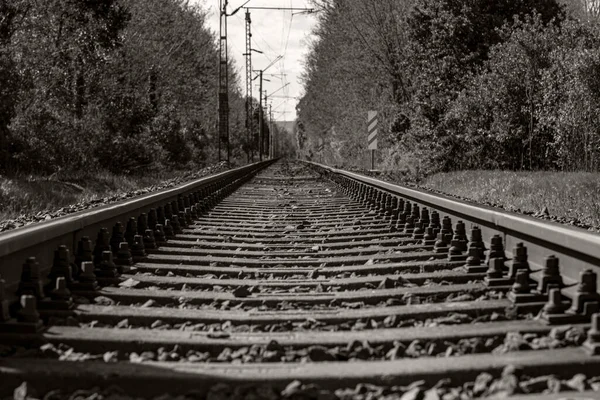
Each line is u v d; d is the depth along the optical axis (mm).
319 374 3254
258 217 12148
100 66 27141
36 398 3090
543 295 4621
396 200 11336
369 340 3863
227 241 8938
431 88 27484
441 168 26344
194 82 51781
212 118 67625
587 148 17578
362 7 40188
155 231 8492
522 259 5324
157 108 40125
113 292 5227
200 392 3137
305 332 4215
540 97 21172
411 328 4180
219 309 4969
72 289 5195
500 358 3412
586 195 13195
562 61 19203
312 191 20578
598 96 17359
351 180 19094
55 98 24859
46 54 24250
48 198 15484
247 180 27953
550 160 21812
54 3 24672
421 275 5766
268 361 3637
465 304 4676
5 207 13305
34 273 4594
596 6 38781
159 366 3422
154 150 31500
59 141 21516
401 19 38188
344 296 5164
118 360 3652
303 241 8797
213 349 3828
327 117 68875
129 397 3088
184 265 6754
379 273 6312
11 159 19109
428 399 2969
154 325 4375
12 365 3365
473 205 7914
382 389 3162
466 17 26938
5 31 21375
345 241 8805
